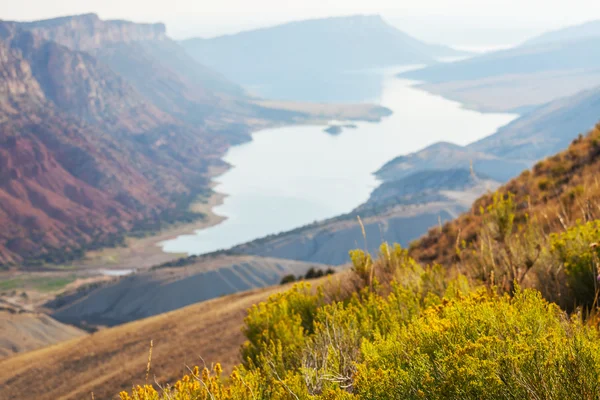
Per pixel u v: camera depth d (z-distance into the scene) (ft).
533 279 19.20
